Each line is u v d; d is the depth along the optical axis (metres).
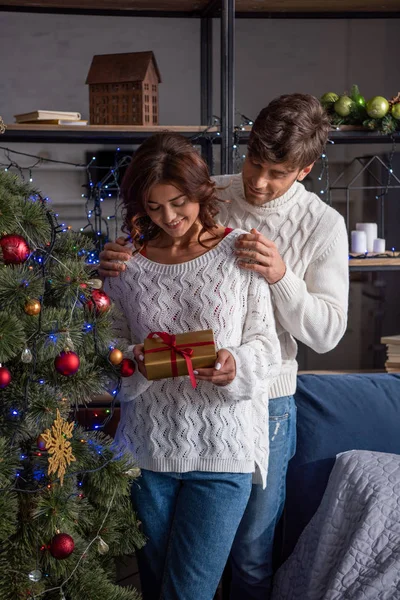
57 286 1.27
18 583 1.23
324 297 1.59
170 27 3.45
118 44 3.44
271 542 1.76
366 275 3.70
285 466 1.74
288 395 1.69
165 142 1.33
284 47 3.52
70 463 1.32
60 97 3.44
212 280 1.41
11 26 3.38
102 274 1.49
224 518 1.41
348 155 3.61
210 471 1.40
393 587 1.42
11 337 1.13
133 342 1.51
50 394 1.29
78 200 3.48
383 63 3.56
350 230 3.65
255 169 1.55
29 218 1.30
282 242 1.64
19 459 1.22
